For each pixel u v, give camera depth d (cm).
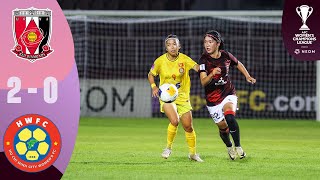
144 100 5816
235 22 6159
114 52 6062
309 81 5919
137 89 5831
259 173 2542
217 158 2983
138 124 5094
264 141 3891
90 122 5234
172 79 2792
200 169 2633
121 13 5709
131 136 4128
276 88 5944
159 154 3123
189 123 2795
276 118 5838
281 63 5978
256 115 5866
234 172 2561
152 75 2825
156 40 6150
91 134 4247
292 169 2664
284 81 5934
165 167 2680
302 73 5928
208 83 2727
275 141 3897
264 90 5934
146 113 5816
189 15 5688
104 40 6053
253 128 4862
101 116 5838
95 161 2852
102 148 3384
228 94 2777
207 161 2875
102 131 4478
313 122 5441
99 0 6875
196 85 5844
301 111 5828
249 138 4081
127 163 2795
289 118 5822
